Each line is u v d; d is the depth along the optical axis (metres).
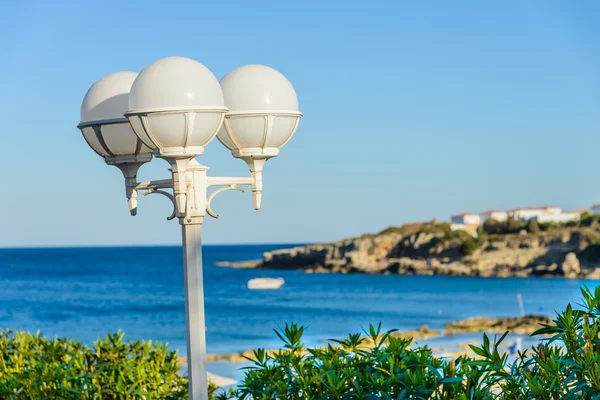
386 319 56.59
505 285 74.00
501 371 2.95
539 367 2.96
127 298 61.75
